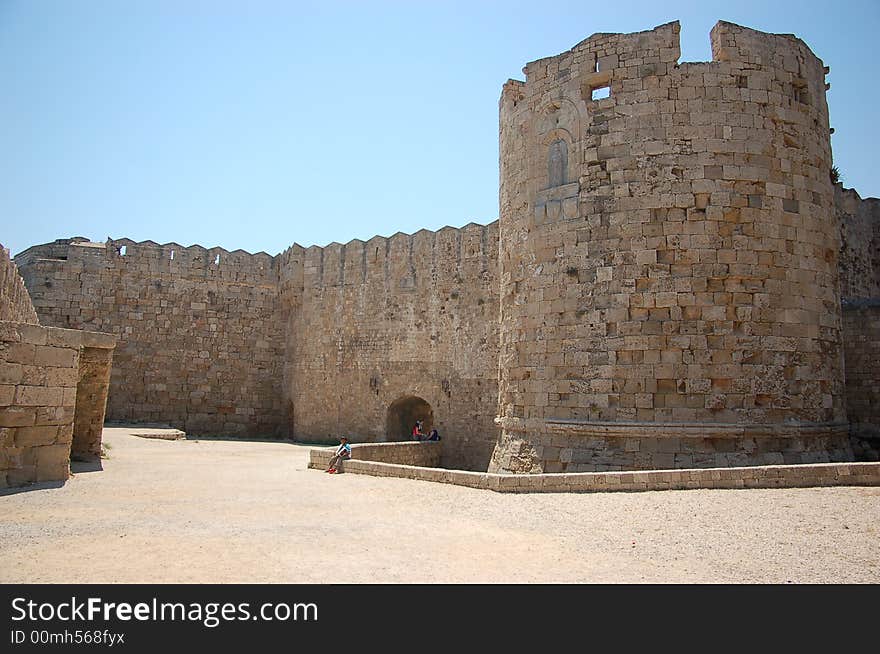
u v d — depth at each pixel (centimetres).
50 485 1439
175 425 3941
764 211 1778
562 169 1973
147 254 4019
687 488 1400
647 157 1816
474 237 3388
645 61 1858
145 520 1116
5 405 1382
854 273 2833
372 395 3622
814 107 1927
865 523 1086
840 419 1838
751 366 1703
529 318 1975
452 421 3325
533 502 1323
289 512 1240
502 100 2256
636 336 1755
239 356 4131
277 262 4288
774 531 1046
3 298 1656
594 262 1841
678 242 1758
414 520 1162
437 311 3466
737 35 1845
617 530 1073
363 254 3794
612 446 1741
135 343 3925
